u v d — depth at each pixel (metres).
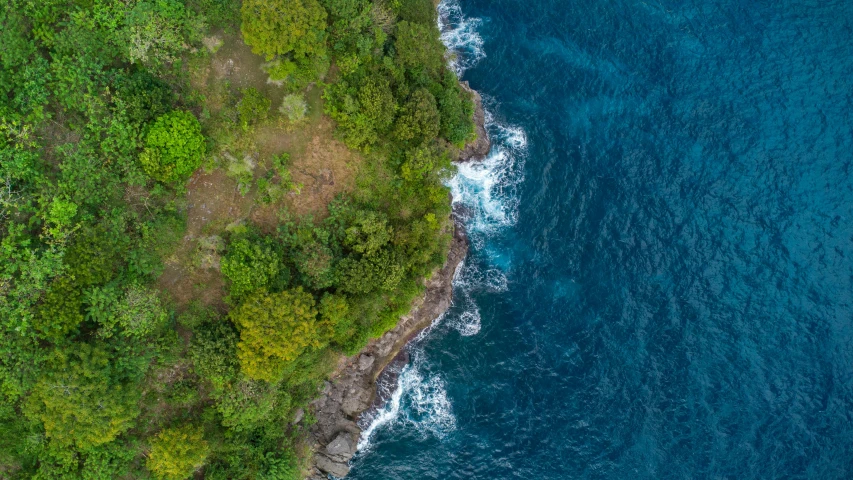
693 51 64.94
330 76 52.25
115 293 44.66
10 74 44.44
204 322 49.91
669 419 58.62
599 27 65.25
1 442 44.19
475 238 62.62
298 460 56.00
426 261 55.81
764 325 60.53
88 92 45.38
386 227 52.69
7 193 43.12
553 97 64.12
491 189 62.88
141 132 45.44
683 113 63.81
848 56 64.19
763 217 62.06
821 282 61.03
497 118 63.47
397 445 59.75
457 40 64.00
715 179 62.66
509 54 64.44
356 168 53.44
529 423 59.00
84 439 43.88
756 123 63.34
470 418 59.75
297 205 52.38
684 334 60.44
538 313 61.47
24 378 42.06
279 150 51.81
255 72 50.84
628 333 60.50
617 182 62.78
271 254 48.81
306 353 51.09
